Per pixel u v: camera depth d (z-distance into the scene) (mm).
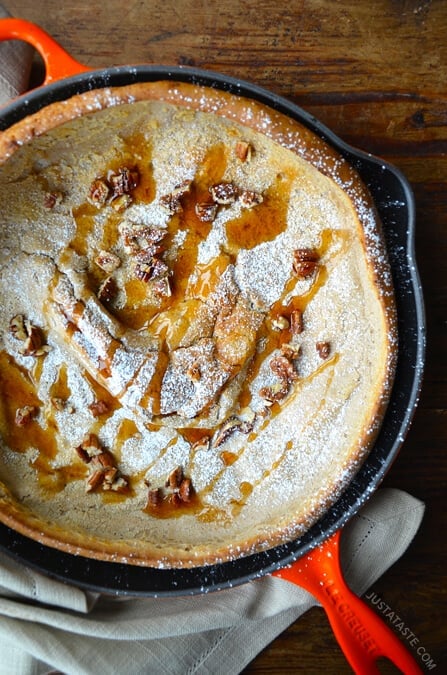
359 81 611
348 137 611
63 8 604
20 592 582
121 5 605
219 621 598
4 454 590
